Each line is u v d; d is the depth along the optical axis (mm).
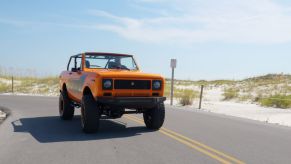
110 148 7715
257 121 13195
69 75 12070
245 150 7734
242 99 24844
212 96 28000
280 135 9906
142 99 9438
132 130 10234
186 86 40844
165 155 7113
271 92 29141
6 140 8617
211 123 12117
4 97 23969
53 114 14375
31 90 32562
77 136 9172
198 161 6684
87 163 6477
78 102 11359
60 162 6531
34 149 7598
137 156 7008
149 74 9773
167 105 20500
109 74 9281
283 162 6770
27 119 12742
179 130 10328
